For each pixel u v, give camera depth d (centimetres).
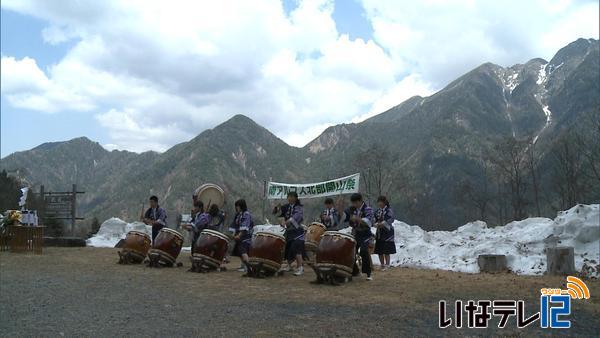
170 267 1149
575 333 571
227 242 1102
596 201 3647
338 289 842
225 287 857
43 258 1295
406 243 1409
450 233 1462
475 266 1138
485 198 5141
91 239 1878
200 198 1547
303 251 1044
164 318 613
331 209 1184
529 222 1352
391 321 611
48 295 755
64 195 2323
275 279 964
